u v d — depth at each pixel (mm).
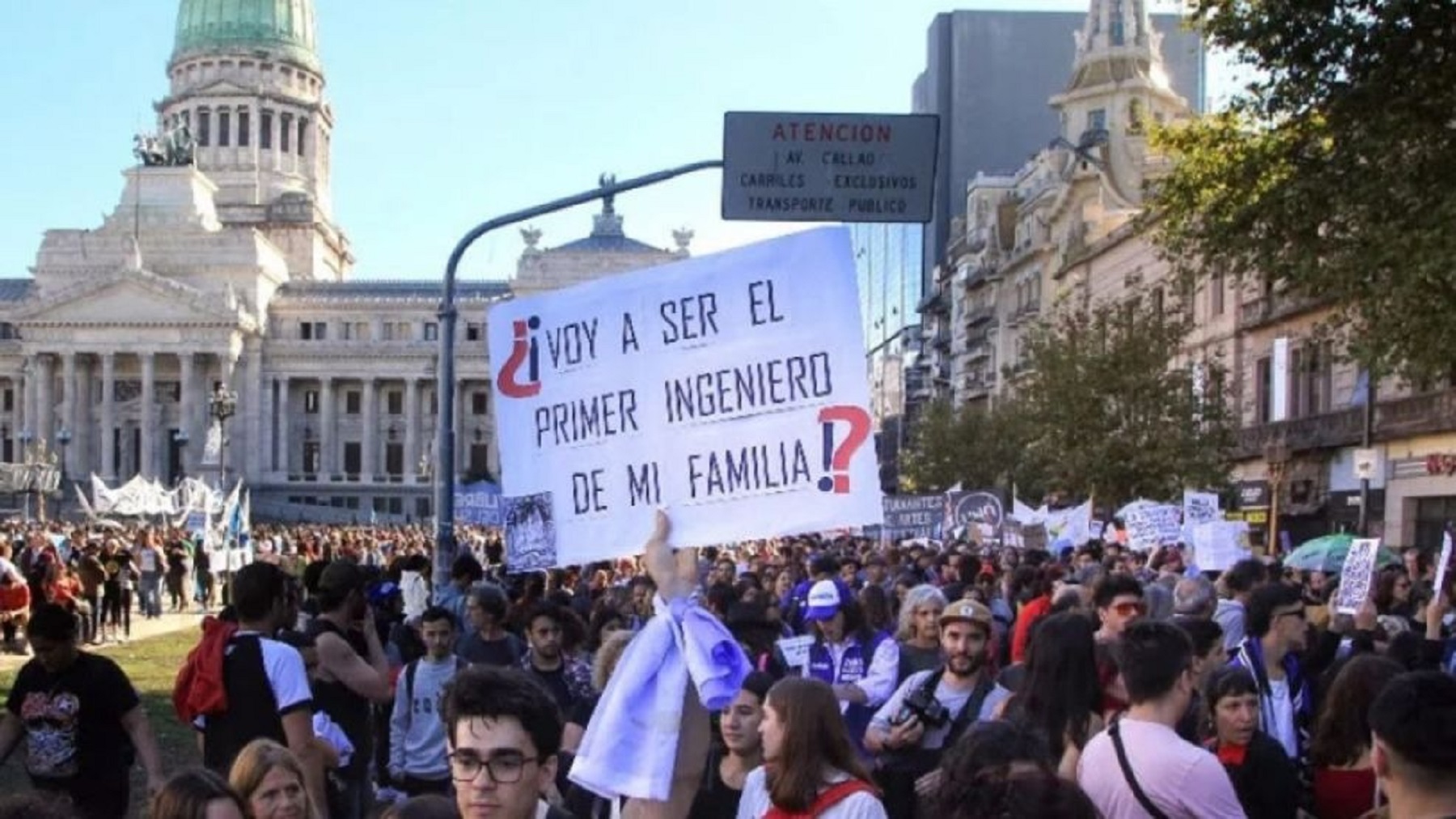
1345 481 49500
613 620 15039
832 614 12258
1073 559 24266
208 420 149750
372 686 10930
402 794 12172
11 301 161750
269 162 179500
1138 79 87125
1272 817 8180
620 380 8227
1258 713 8477
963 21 147875
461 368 156375
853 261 7859
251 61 179625
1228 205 24656
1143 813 6875
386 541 67125
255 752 6801
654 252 154875
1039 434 49969
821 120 18453
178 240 154375
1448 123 23359
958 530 40250
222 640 9469
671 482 8070
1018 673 10492
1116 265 69125
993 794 4488
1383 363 23125
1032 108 148375
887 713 9695
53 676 10180
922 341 140375
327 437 157750
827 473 7766
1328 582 20641
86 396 149500
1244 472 56906
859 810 6730
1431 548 44031
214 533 57219
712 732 8680
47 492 99125
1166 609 13953
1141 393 47531
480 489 31812
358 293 161125
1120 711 8664
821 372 7809
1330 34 22391
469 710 5254
